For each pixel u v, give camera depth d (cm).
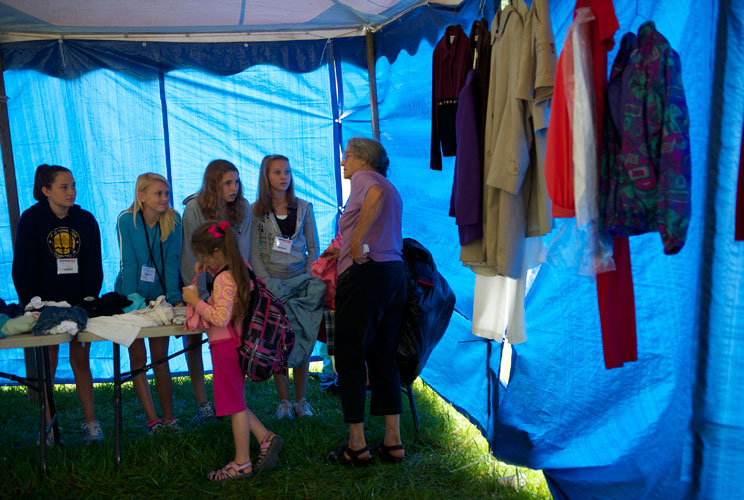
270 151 561
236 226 408
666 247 201
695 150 224
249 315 333
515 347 360
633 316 240
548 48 254
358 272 335
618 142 223
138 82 532
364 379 348
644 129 211
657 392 258
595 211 219
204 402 434
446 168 438
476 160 298
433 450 375
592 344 294
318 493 322
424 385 517
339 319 343
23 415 464
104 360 550
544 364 331
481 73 305
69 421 449
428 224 477
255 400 483
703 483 211
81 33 511
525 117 270
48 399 383
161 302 363
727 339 205
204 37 539
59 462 353
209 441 378
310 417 425
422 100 457
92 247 390
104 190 533
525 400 348
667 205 200
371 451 367
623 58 223
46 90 516
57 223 378
